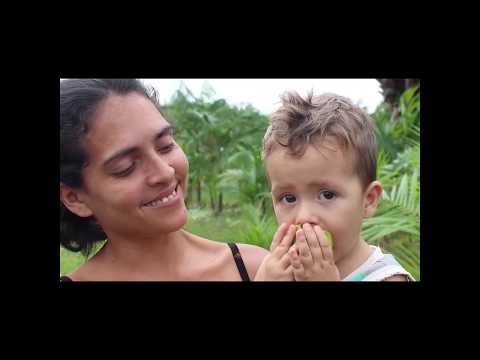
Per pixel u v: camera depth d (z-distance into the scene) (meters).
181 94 4.77
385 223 3.16
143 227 1.75
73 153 1.66
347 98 1.98
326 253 1.78
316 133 1.82
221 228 4.06
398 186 3.53
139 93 1.73
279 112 1.91
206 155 4.74
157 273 1.94
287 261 1.82
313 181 1.82
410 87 4.84
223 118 4.83
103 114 1.63
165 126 1.72
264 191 4.34
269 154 1.92
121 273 1.91
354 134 1.86
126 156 1.64
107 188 1.67
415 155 3.51
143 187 1.67
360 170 1.89
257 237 3.39
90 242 1.97
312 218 1.84
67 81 1.69
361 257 2.00
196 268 2.00
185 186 1.82
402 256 3.21
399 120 4.46
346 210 1.84
